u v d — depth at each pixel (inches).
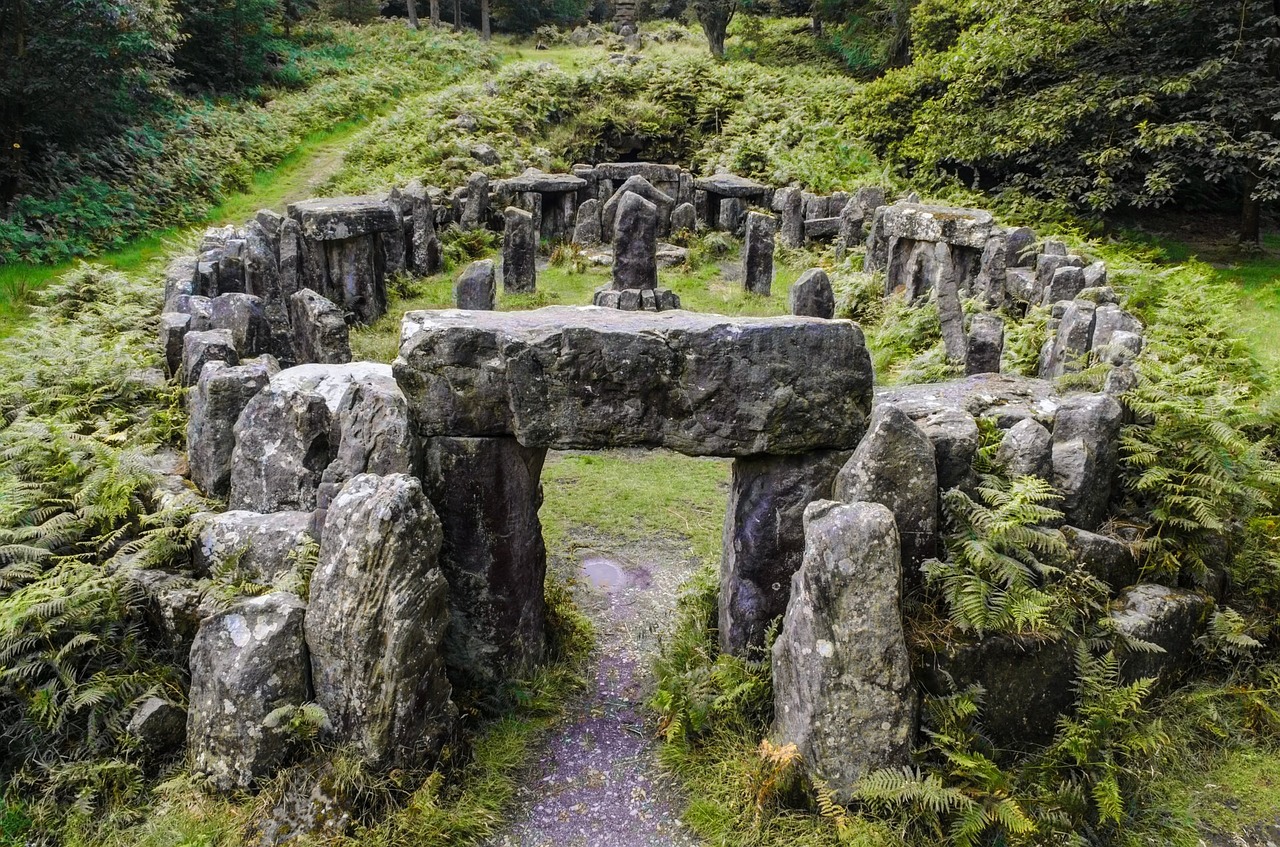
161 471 211.2
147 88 666.2
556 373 162.6
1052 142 627.8
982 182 773.3
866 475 159.3
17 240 493.0
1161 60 594.6
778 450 168.2
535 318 175.0
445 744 155.0
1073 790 149.7
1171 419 196.4
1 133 553.0
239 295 270.2
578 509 271.9
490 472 170.6
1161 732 162.9
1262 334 376.5
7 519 175.2
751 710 169.5
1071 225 602.5
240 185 711.7
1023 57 642.8
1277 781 163.3
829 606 144.0
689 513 270.5
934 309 385.4
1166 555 182.9
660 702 174.7
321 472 189.0
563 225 662.5
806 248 612.4
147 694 154.8
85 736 151.9
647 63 956.6
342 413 174.9
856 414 169.3
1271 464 200.2
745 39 1242.6
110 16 554.9
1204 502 183.9
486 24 1396.4
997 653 155.3
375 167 740.7
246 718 143.1
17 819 140.9
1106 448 189.0
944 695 152.6
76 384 249.9
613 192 714.2
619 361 162.4
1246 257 554.6
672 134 870.4
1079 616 165.2
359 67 1115.3
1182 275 380.8
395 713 144.8
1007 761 157.5
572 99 893.2
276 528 169.9
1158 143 544.4
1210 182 663.1
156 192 622.2
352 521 143.6
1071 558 172.2
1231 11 560.7
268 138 808.9
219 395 197.6
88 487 186.5
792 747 147.5
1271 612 191.5
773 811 148.8
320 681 147.2
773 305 495.2
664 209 663.1
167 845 136.7
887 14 1093.8
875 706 142.7
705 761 163.9
